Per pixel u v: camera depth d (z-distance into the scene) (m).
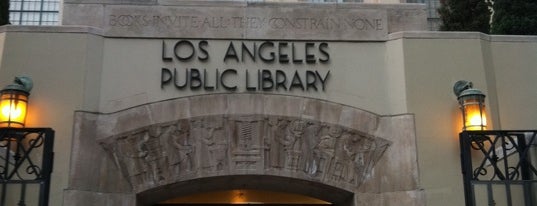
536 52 10.70
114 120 9.71
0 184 8.74
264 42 10.35
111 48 10.12
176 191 10.14
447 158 9.77
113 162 9.56
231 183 10.19
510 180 8.26
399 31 10.63
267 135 9.91
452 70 10.25
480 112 9.45
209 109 9.91
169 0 10.41
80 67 9.81
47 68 9.76
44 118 9.49
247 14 10.46
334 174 9.87
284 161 9.83
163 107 9.85
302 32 10.45
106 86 9.90
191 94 9.97
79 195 9.21
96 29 10.10
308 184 10.00
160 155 9.68
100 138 9.59
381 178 9.88
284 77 10.18
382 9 10.73
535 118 10.32
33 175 9.12
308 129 9.99
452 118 9.98
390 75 10.32
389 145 9.98
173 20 10.33
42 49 9.86
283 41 10.38
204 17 10.39
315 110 10.05
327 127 10.02
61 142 9.41
